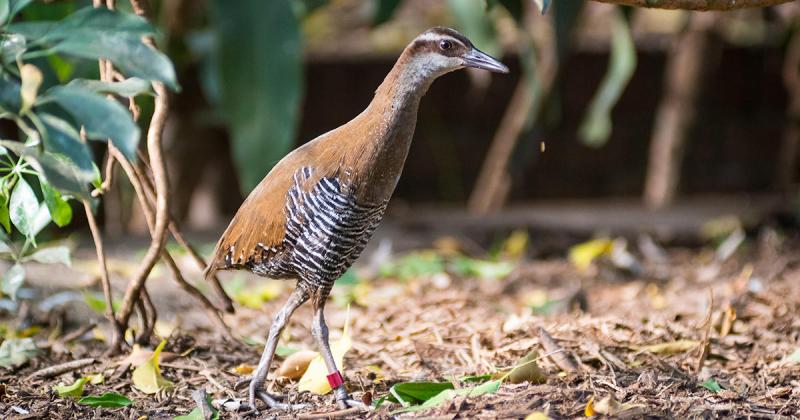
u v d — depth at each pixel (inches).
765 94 835.4
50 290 441.7
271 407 317.7
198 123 688.4
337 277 320.8
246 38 470.0
